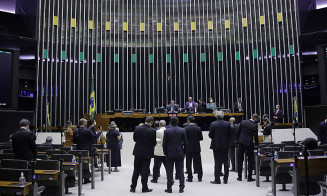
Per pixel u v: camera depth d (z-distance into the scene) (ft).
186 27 69.56
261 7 66.64
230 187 23.99
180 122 48.19
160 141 26.99
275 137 45.85
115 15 68.90
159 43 69.36
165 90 68.28
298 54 59.16
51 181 17.20
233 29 68.03
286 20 63.00
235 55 67.10
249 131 26.12
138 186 25.43
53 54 63.10
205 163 41.98
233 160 33.58
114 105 66.59
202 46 68.90
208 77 67.87
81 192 22.09
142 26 69.56
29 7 61.57
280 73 62.80
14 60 54.03
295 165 16.10
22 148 19.47
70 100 63.46
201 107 47.32
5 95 52.31
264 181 26.76
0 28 57.36
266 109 63.72
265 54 65.26
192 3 69.87
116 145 34.55
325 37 54.90
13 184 13.05
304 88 56.59
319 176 17.42
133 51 68.80
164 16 70.03
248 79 66.03
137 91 67.82
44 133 48.78
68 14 65.57
